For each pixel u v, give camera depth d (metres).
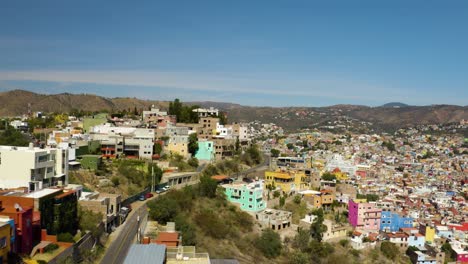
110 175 137.12
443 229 161.88
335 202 170.50
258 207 148.38
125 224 104.25
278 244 126.44
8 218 67.62
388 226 160.50
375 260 135.75
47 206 78.62
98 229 89.50
